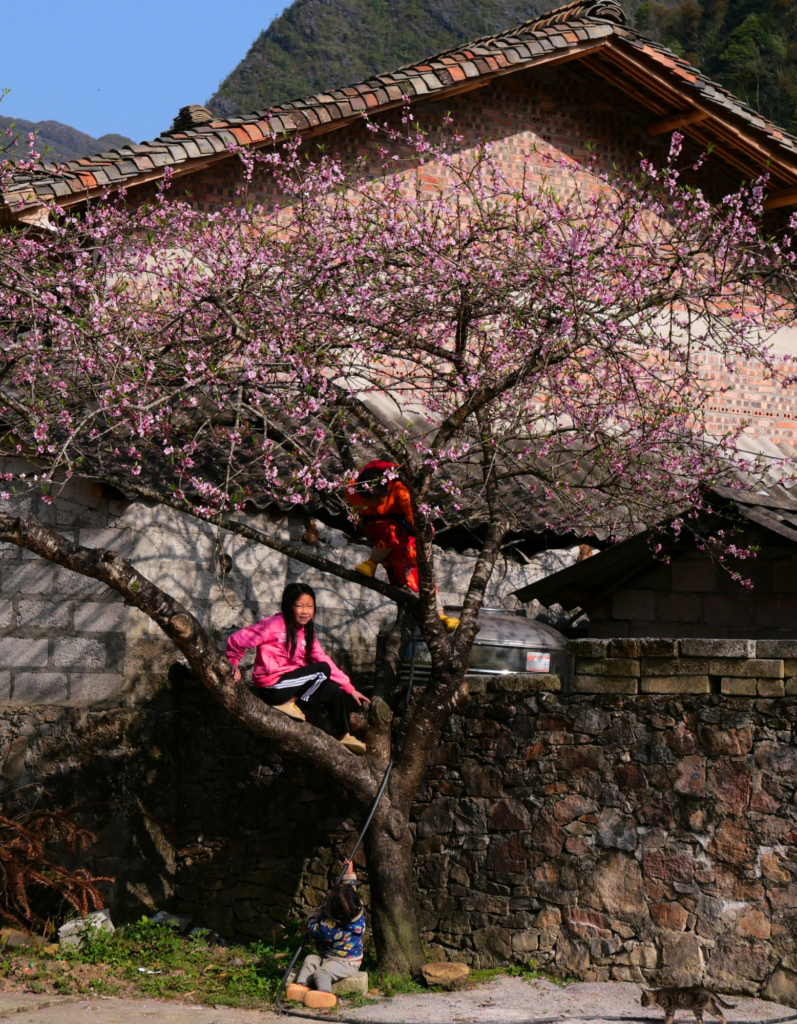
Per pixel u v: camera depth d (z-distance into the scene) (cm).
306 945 759
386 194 869
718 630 988
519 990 670
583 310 711
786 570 944
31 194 916
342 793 754
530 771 744
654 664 700
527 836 737
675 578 1025
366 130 1215
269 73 6931
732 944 644
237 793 920
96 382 745
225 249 820
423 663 843
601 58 1275
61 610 939
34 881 802
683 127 1315
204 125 1134
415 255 759
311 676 756
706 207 796
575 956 701
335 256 764
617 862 697
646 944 675
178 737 966
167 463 938
